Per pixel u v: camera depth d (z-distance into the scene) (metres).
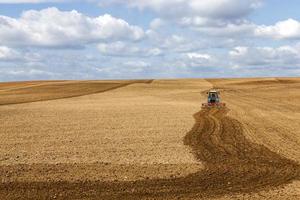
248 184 17.94
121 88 101.56
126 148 25.06
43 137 29.34
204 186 17.62
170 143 26.69
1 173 19.56
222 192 16.83
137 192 16.81
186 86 111.12
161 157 22.64
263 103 62.09
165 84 116.19
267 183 18.11
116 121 37.91
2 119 40.44
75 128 33.62
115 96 79.38
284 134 30.98
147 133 30.61
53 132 31.62
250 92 92.06
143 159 22.14
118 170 20.00
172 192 16.83
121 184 17.84
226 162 21.78
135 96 79.19
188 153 23.70
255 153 24.06
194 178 18.77
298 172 19.94
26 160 22.06
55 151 24.33
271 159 22.56
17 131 32.28
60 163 21.38
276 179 18.73
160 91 94.25
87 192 16.84
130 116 42.09
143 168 20.39
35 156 23.00
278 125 36.06
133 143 26.66
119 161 21.72
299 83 122.44
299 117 42.72
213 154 23.61
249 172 19.86
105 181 18.27
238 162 21.80
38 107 54.81
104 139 28.17
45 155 23.25
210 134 30.47
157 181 18.28
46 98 74.81
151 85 111.94
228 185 17.78
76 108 52.59
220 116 42.69
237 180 18.52
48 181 18.31
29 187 17.52
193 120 38.66
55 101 67.12
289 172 19.92
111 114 44.28
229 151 24.53
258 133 31.41
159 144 26.33
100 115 43.38
